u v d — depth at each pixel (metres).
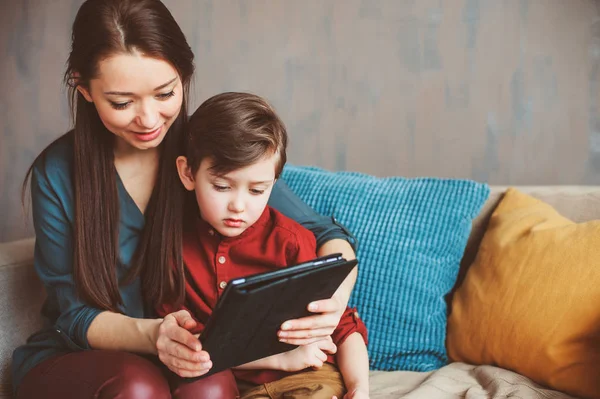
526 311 1.47
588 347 1.38
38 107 2.54
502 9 2.14
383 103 2.27
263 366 1.34
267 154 1.27
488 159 2.20
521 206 1.70
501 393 1.34
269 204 1.52
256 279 1.04
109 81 1.18
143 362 1.21
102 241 1.36
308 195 1.75
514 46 2.14
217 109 1.29
